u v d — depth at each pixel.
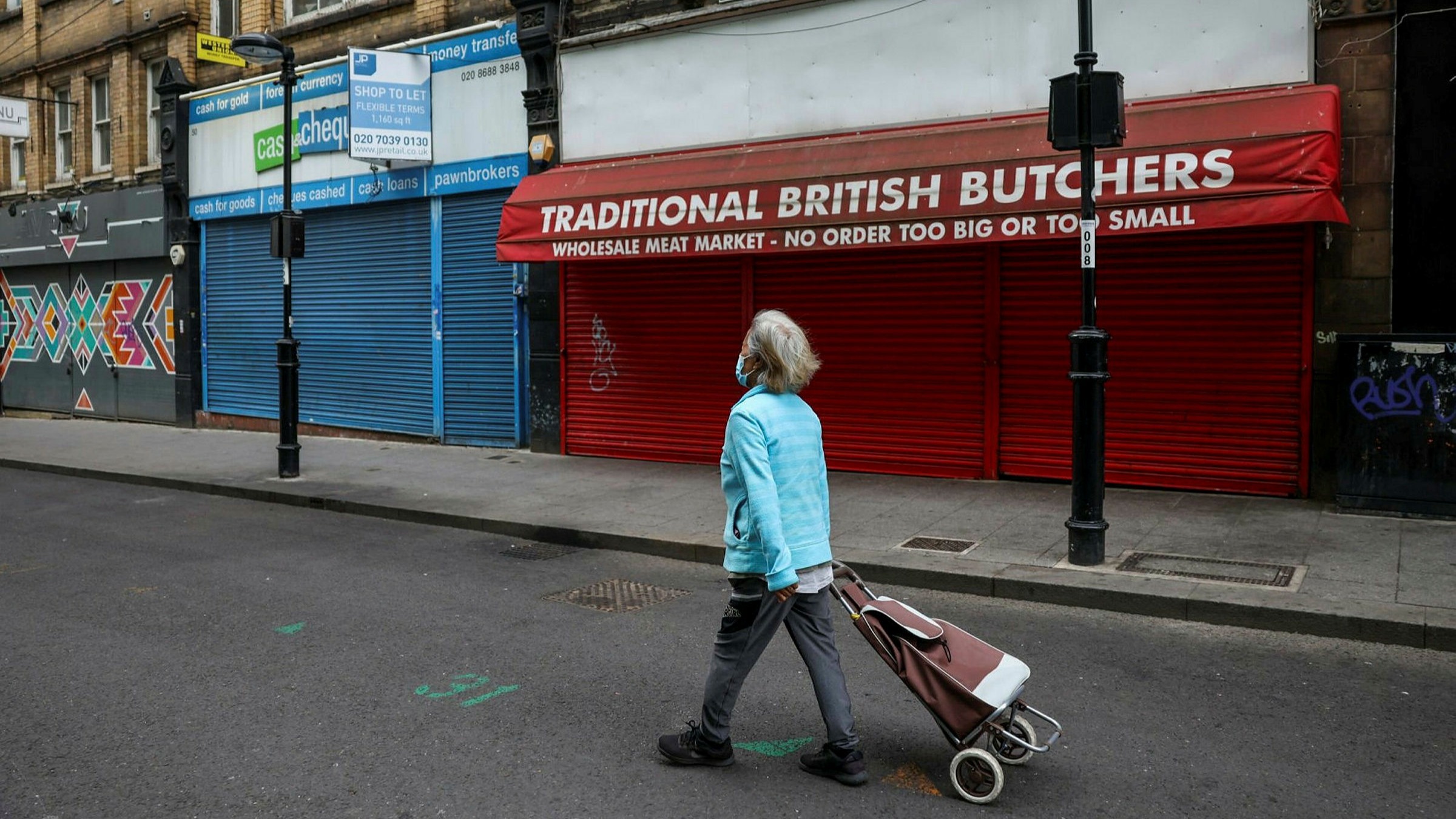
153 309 19.41
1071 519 7.33
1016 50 9.97
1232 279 9.15
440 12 14.55
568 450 13.27
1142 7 9.31
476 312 14.32
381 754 4.49
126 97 19.73
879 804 4.00
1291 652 5.75
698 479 11.32
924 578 7.25
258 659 5.82
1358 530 7.89
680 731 4.73
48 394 22.02
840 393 11.17
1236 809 3.92
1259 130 8.25
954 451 10.59
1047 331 10.04
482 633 6.30
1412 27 8.45
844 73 10.91
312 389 16.67
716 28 11.66
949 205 9.46
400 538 9.34
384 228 15.35
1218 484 9.34
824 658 4.15
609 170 12.09
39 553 8.76
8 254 22.47
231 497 11.70
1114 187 8.62
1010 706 4.35
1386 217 8.59
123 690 5.31
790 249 10.30
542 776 4.26
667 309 12.29
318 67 15.85
